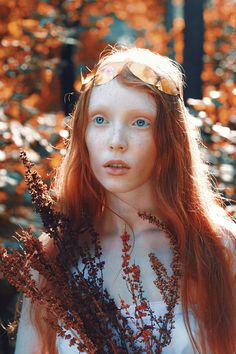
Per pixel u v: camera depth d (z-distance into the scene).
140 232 1.89
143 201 1.87
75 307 1.73
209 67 6.54
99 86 1.78
